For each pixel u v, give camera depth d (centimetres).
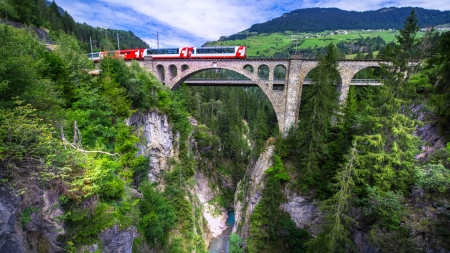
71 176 1069
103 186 1274
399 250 1410
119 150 1847
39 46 2186
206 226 3816
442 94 1582
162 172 3016
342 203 1473
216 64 4209
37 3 6556
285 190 2941
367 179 1781
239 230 3447
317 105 2553
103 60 2441
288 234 2600
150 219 1942
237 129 6359
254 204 3272
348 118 2522
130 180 1897
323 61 2650
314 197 2683
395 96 1736
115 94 2173
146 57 4503
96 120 1838
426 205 1488
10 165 862
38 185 966
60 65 1953
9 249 827
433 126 1855
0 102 1001
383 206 1550
